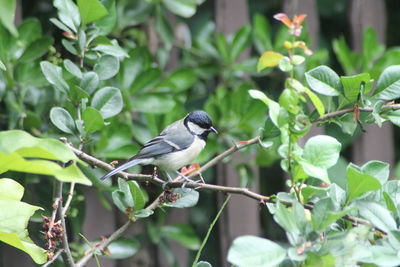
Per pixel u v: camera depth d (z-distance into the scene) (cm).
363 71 1038
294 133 555
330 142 538
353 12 1141
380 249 434
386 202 487
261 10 1282
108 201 962
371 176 459
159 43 1033
